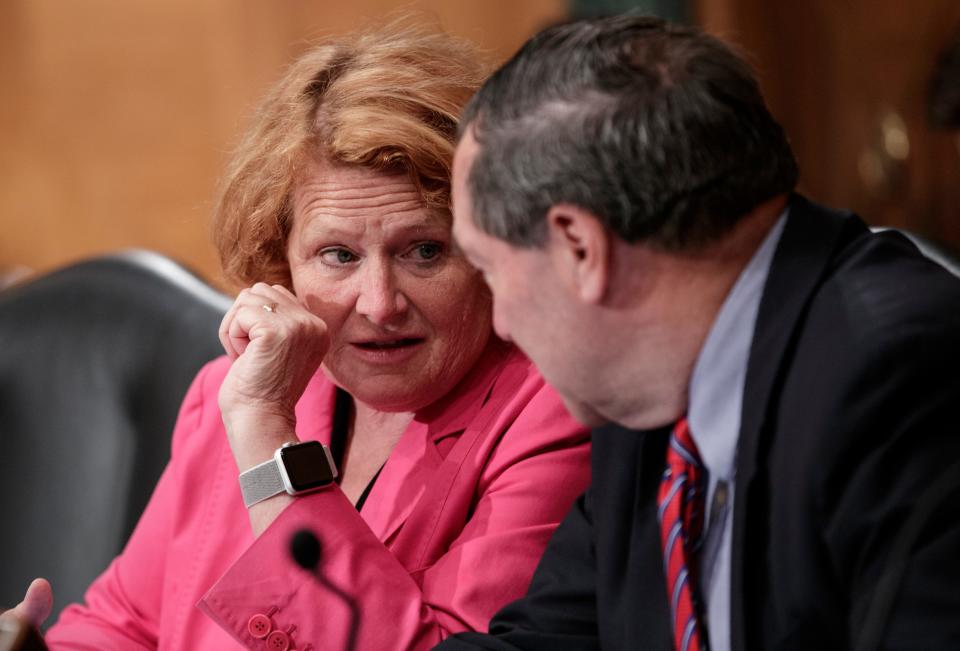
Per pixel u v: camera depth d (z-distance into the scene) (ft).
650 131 5.79
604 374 6.37
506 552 8.35
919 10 27.48
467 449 8.96
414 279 8.62
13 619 6.02
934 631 5.21
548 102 5.96
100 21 26.30
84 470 12.94
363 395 8.96
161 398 12.64
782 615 5.93
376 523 8.97
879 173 28.09
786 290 6.11
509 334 6.50
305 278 8.80
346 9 26.25
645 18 6.21
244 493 8.54
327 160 8.52
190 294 12.98
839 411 5.63
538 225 6.02
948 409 5.50
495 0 26.30
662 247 5.95
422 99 8.51
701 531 6.58
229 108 26.53
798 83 28.07
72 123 26.68
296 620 8.14
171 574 9.76
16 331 13.64
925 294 5.81
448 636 8.07
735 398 6.27
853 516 5.54
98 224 27.07
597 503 7.33
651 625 6.73
